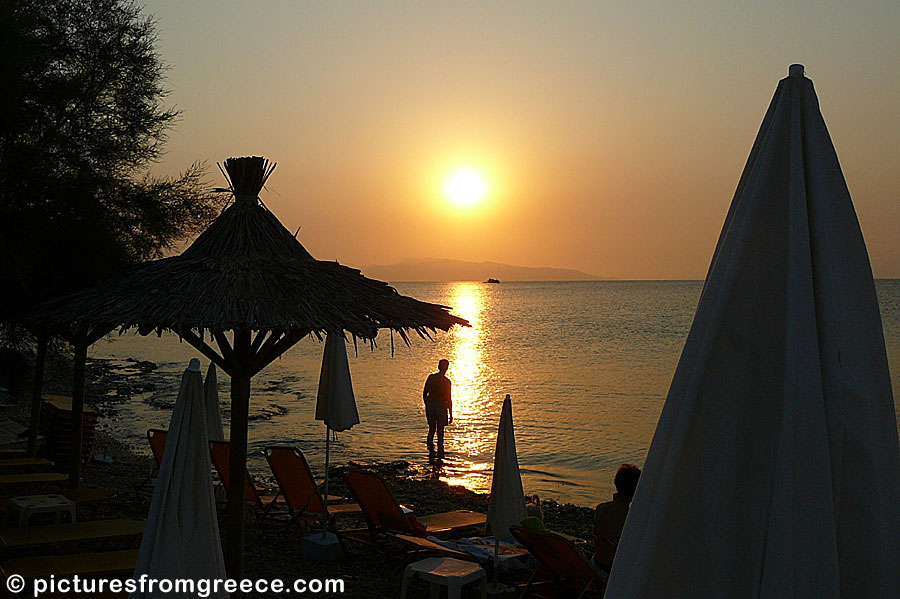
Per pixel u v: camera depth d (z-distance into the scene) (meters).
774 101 2.76
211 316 6.00
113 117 11.28
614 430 20.59
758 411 2.39
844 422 2.37
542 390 29.92
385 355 51.34
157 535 4.79
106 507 10.44
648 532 2.40
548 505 12.57
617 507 6.69
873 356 2.54
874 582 2.31
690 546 2.38
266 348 6.86
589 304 134.00
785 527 2.24
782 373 2.39
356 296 6.91
